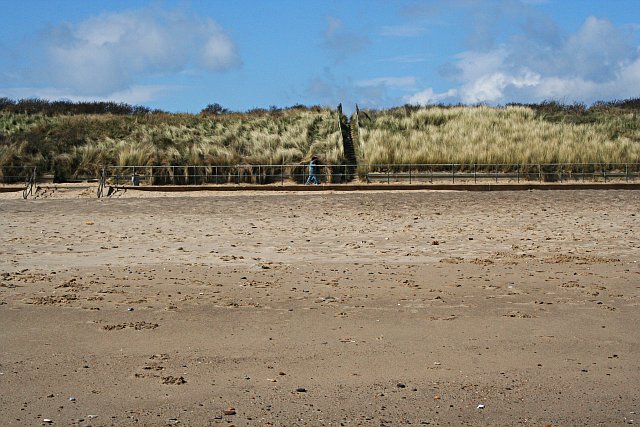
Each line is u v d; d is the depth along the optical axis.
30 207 27.58
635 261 16.52
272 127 46.56
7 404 8.33
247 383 9.00
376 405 8.31
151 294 13.55
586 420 7.92
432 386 8.91
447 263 16.44
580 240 19.59
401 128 46.06
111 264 16.53
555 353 10.13
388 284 14.29
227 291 13.77
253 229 22.12
